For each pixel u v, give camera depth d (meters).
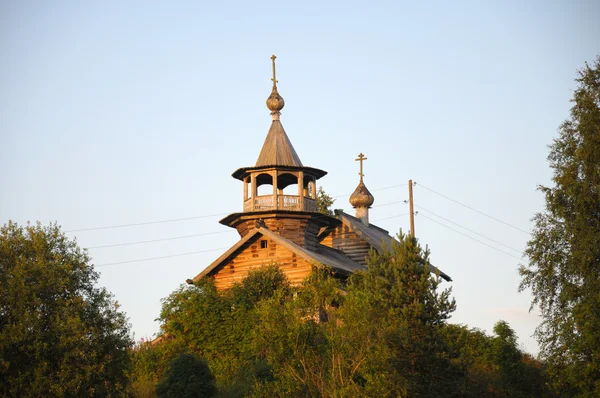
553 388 70.75
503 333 90.50
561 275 69.06
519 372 83.38
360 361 56.97
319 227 100.12
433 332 65.62
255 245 88.81
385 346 58.31
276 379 61.19
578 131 70.50
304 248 92.06
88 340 51.88
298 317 59.22
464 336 69.25
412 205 97.69
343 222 107.38
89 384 51.50
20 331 49.75
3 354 49.50
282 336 57.56
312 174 98.62
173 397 59.19
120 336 54.78
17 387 49.38
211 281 82.69
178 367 60.59
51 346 50.75
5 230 54.81
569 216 69.50
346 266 92.88
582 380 64.94
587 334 63.78
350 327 57.62
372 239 105.81
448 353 65.25
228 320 76.62
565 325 66.56
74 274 54.50
